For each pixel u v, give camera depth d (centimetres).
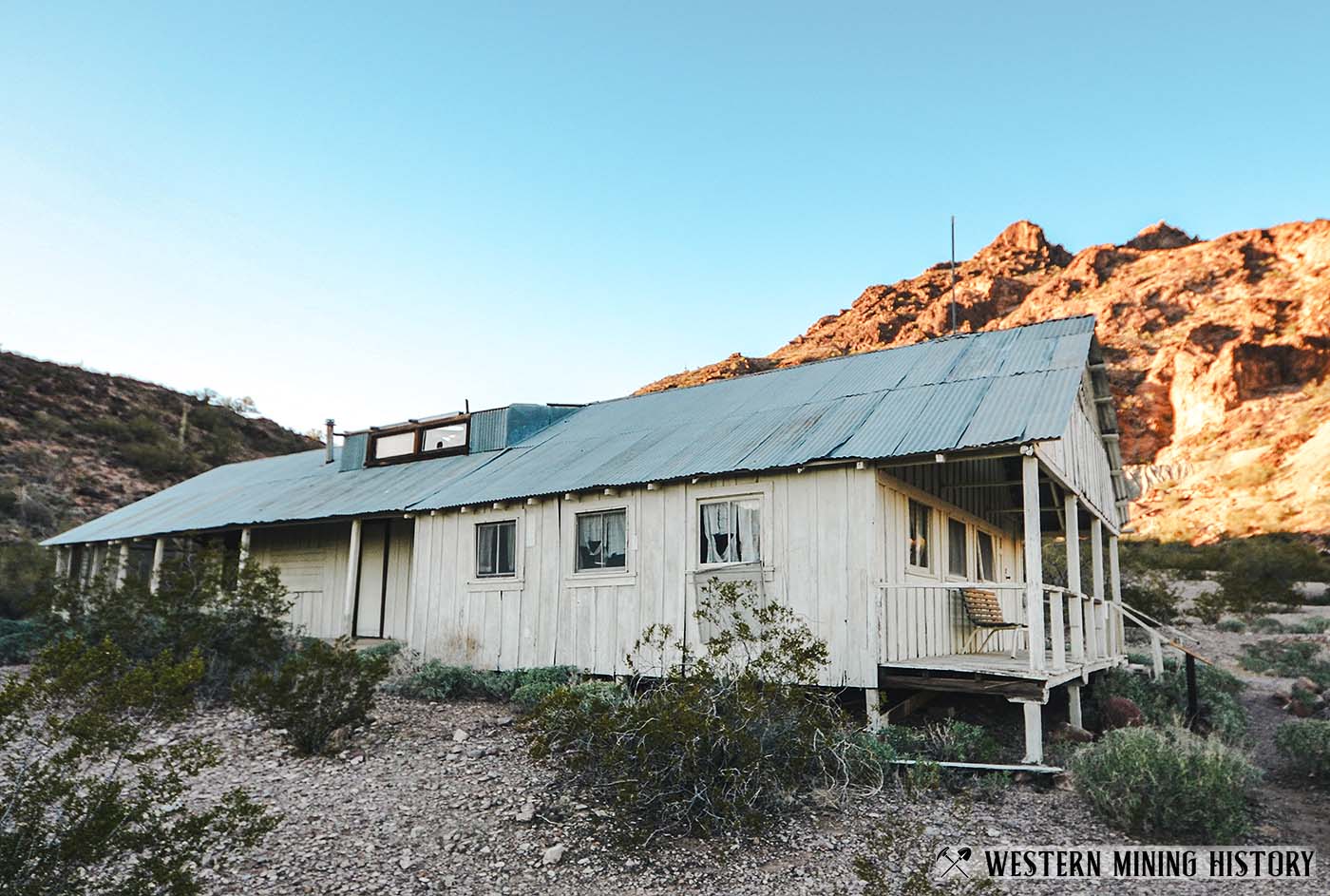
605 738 706
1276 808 805
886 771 800
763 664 768
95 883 452
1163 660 1691
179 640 1092
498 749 845
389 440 1836
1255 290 7025
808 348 9188
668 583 1125
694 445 1235
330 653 875
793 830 652
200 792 703
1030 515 915
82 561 2206
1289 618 2764
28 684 485
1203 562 3956
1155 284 7575
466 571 1342
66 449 3562
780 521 1053
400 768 782
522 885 544
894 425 1063
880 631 972
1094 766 757
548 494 1239
